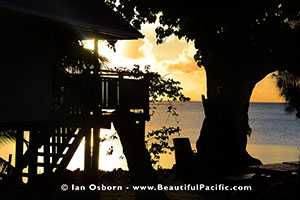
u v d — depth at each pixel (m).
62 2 14.47
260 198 14.34
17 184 13.82
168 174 21.00
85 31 14.98
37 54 13.94
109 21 15.52
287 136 87.56
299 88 22.31
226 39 23.09
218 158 21.31
